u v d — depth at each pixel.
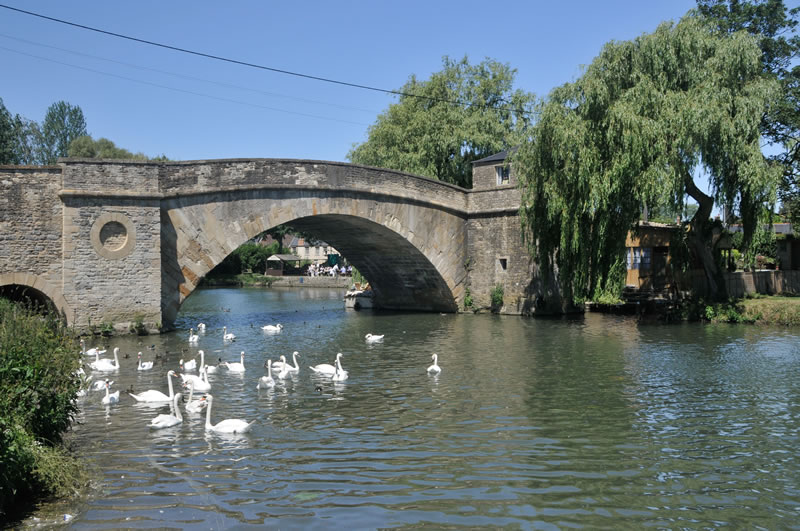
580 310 34.47
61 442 10.82
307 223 32.44
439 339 24.84
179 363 19.59
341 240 35.84
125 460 10.60
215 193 26.14
